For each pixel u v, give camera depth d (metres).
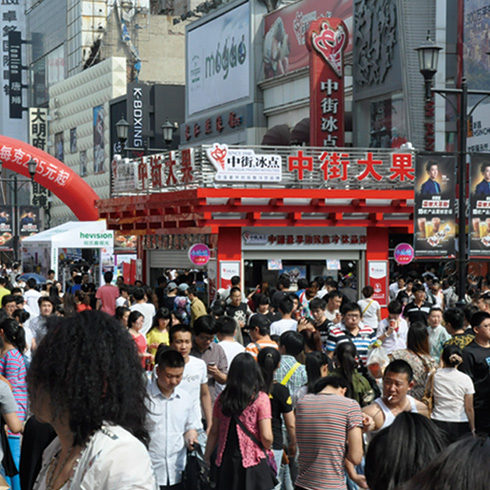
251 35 75.50
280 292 25.84
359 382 14.32
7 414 11.46
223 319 20.08
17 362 13.99
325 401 11.09
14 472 11.76
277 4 75.12
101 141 138.50
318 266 36.66
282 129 72.31
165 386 11.84
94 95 143.25
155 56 146.75
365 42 58.94
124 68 137.25
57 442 4.91
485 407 15.39
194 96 87.44
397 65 55.09
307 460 11.08
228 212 34.69
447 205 28.11
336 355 14.43
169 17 147.75
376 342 18.12
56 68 190.38
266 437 11.45
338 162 35.94
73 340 4.41
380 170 36.47
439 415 14.20
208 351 15.82
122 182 43.06
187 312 29.27
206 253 34.34
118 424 4.46
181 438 12.02
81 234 46.69
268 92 74.56
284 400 12.81
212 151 34.34
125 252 55.81
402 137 55.19
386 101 57.03
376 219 36.06
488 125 51.16
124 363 4.46
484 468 3.08
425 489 3.16
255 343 16.98
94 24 172.38
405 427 4.56
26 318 19.66
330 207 35.59
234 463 11.49
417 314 22.91
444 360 14.28
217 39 82.12
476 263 46.50
